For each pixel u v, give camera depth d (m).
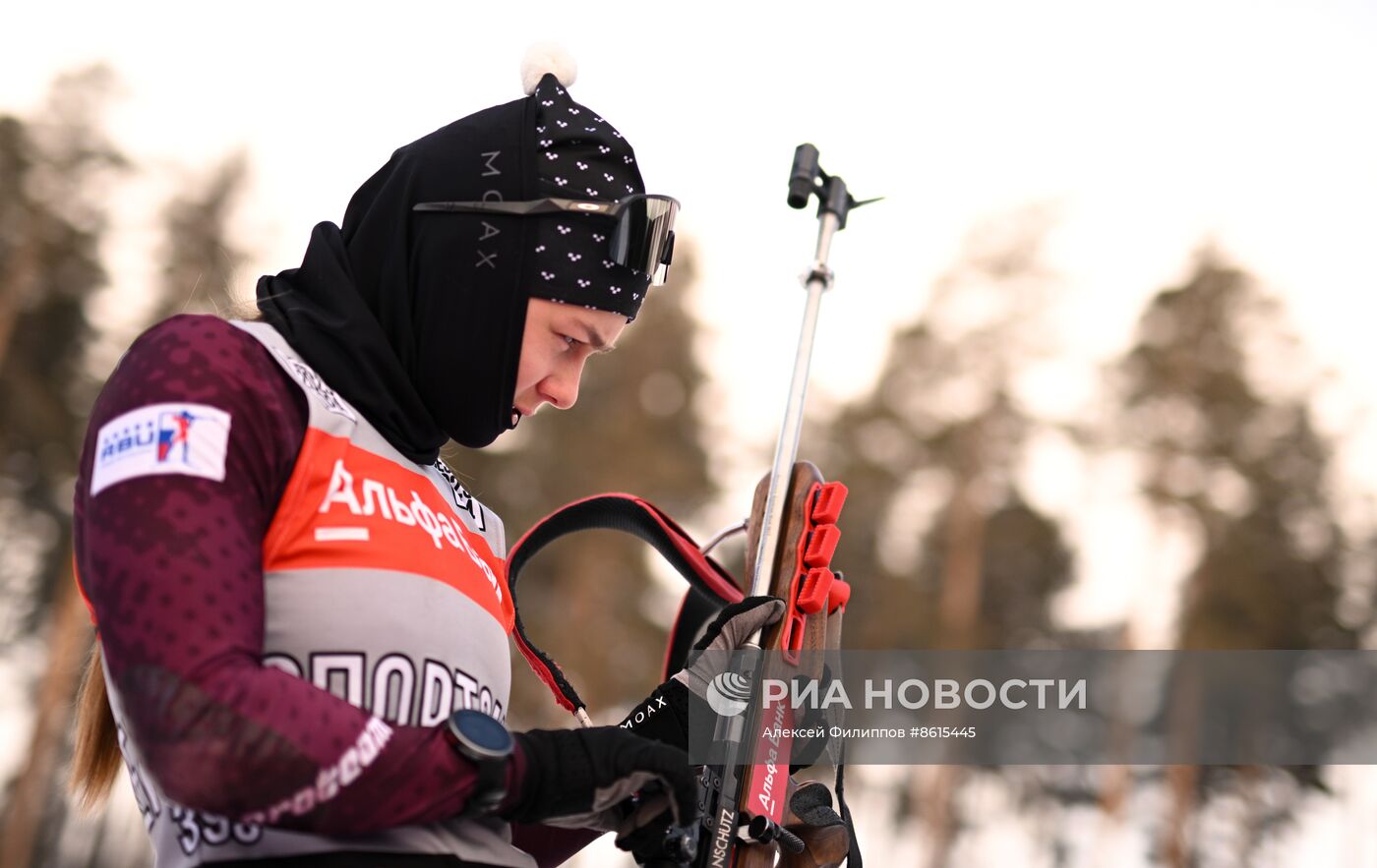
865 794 57.56
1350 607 66.88
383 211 2.95
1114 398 70.94
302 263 2.96
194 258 61.06
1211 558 66.31
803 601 3.60
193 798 2.16
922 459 69.38
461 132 2.98
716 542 4.07
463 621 2.72
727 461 69.12
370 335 2.79
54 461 55.84
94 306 59.62
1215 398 70.06
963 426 69.56
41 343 57.97
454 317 2.88
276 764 2.16
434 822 2.56
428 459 2.91
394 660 2.54
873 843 56.94
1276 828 52.50
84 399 58.03
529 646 3.59
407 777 2.28
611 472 64.56
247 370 2.48
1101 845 54.53
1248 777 52.94
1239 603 65.38
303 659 2.47
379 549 2.60
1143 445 69.75
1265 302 72.56
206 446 2.34
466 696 2.67
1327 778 52.50
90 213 60.22
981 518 68.12
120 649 2.19
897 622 65.75
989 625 66.69
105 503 2.28
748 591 3.86
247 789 2.16
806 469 3.81
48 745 48.75
